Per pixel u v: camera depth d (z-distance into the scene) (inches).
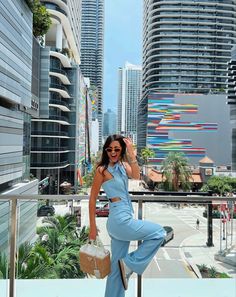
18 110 708.7
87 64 5629.9
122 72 6953.7
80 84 2103.8
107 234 93.7
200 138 2546.8
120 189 86.7
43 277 115.0
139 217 102.3
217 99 2559.1
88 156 2908.5
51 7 1685.5
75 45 2290.8
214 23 3253.0
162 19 3250.5
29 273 112.7
